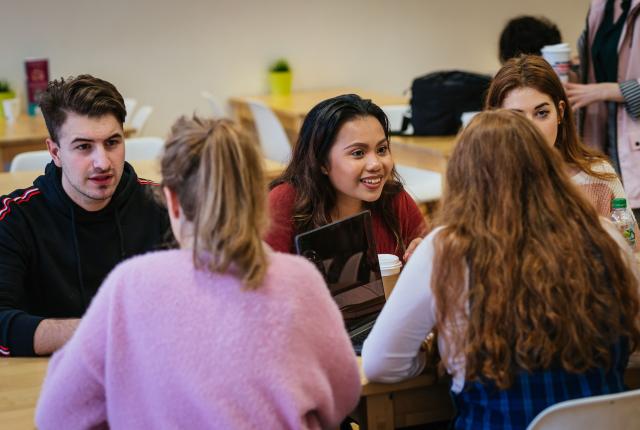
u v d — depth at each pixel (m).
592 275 1.49
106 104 2.08
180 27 5.73
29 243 2.12
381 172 2.19
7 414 1.60
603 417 1.46
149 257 1.32
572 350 1.47
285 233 2.21
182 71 5.80
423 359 1.68
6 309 1.96
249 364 1.25
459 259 1.48
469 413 1.58
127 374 1.29
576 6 6.78
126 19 5.58
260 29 5.93
